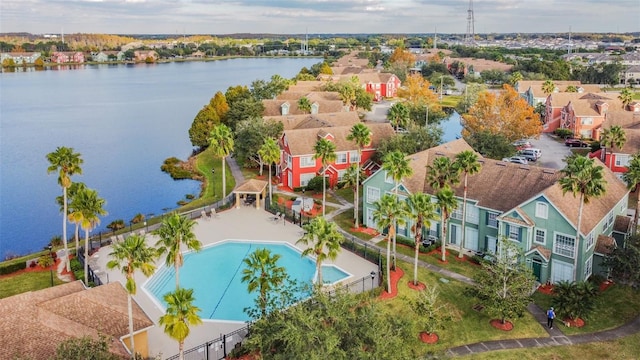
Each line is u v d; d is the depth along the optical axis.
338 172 94.56
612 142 96.25
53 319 40.31
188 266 63.31
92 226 58.28
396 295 54.91
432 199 68.19
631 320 50.38
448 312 51.78
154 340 46.78
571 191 54.22
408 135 99.12
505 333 48.41
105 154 133.12
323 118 109.56
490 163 68.62
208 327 49.38
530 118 108.81
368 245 68.56
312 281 53.22
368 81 199.88
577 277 55.78
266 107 129.38
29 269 61.69
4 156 131.88
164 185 105.56
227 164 112.94
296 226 75.12
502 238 54.12
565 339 47.38
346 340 36.72
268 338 38.62
